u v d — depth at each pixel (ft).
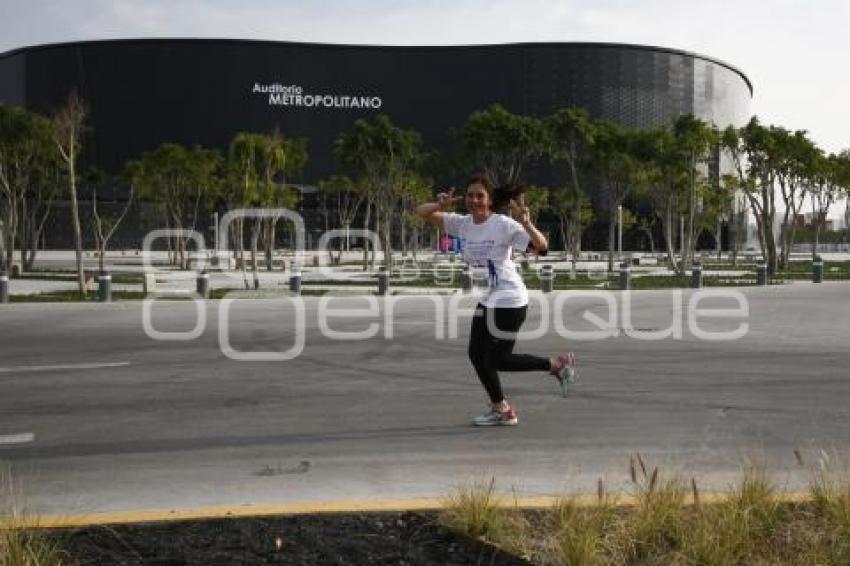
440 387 29.22
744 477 14.69
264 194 113.91
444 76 384.68
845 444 20.89
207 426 22.89
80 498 16.14
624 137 130.41
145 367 33.68
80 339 43.04
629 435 21.83
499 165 139.33
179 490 16.75
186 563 11.67
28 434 21.91
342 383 30.01
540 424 23.13
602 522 12.80
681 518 12.80
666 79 397.60
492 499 14.17
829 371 33.01
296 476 17.80
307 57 378.12
